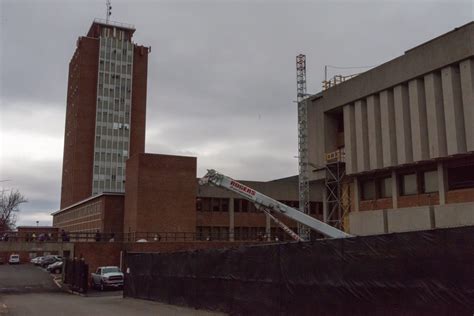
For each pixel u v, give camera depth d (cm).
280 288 1450
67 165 12900
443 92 3186
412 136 3381
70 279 4434
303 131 5806
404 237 1055
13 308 2223
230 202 6781
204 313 1762
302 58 7194
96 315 1822
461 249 930
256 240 6347
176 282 2150
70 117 13075
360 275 1165
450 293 941
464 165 3095
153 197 6272
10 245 4797
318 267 1307
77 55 12719
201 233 6475
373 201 3769
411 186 3491
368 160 3781
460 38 3061
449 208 3105
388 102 3594
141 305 2206
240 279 1662
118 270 4288
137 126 12706
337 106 4131
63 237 5241
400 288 1054
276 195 6906
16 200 10706
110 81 12575
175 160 6488
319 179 4406
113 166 12275
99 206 7269
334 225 4397
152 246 5147
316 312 1299
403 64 3456
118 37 13212
